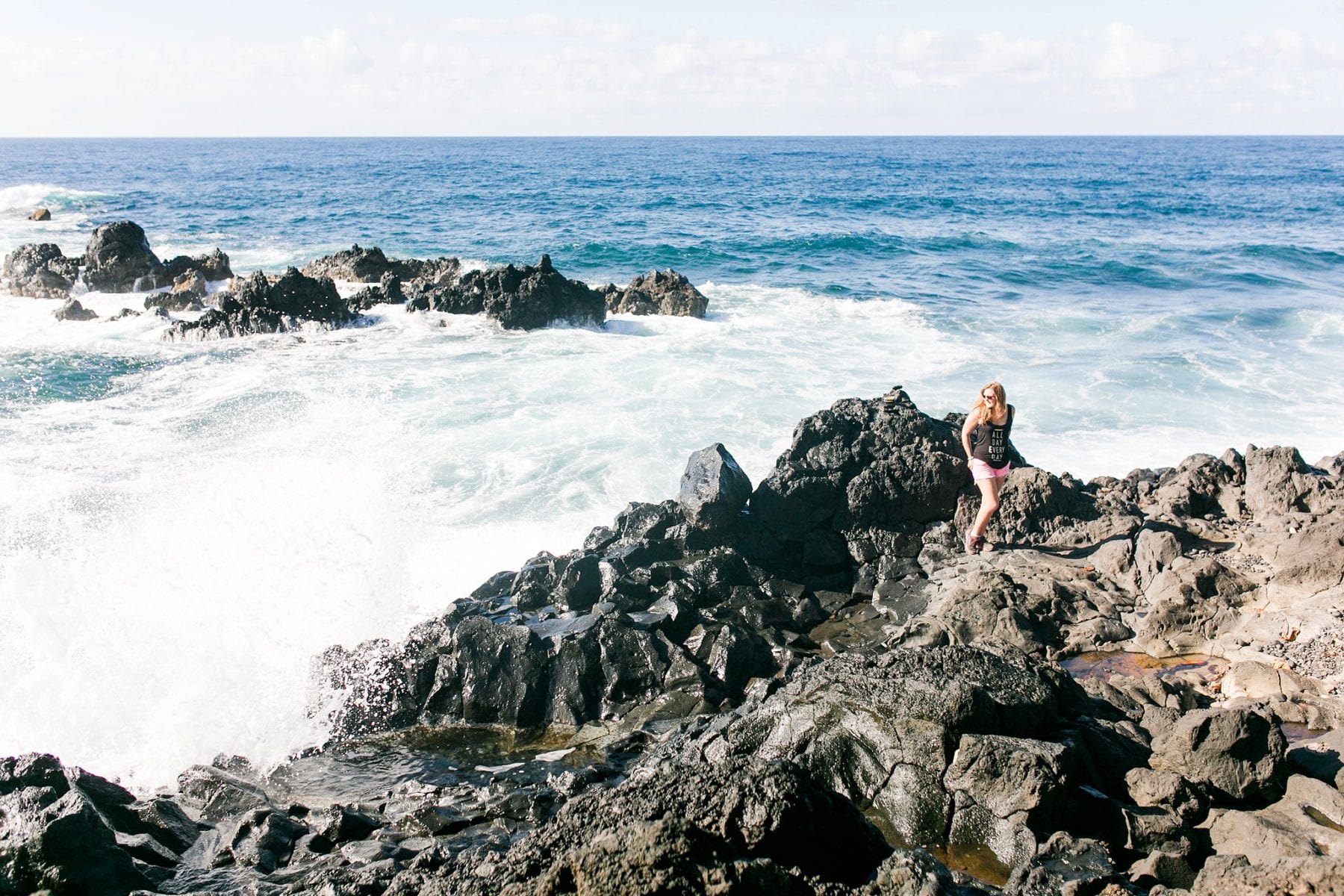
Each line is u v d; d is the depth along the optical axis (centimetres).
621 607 974
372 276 3073
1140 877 547
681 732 821
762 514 1135
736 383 1861
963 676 673
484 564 1165
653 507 1130
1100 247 4062
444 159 14162
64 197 6247
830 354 2139
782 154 17388
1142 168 11850
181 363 2048
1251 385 1927
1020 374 1986
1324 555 883
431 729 888
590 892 408
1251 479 1159
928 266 3562
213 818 748
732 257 3816
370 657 938
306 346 2209
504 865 484
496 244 4119
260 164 12188
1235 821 581
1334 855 537
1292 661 803
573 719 878
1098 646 909
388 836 679
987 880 563
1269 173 10562
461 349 2184
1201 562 934
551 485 1373
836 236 4153
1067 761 605
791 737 665
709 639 934
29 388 1816
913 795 607
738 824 491
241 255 3775
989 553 1091
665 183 8338
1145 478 1302
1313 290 3014
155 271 2984
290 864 668
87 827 601
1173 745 649
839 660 723
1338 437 1630
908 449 1166
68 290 2905
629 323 2508
